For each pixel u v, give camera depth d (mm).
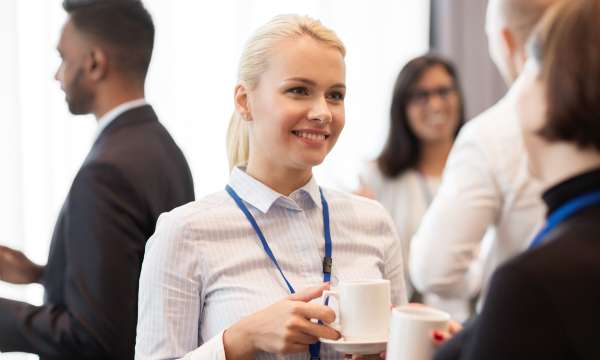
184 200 1736
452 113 2641
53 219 2584
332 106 1285
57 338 1506
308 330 1097
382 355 1135
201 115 2869
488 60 3498
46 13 2574
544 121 779
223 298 1266
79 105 1760
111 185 1549
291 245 1322
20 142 2502
